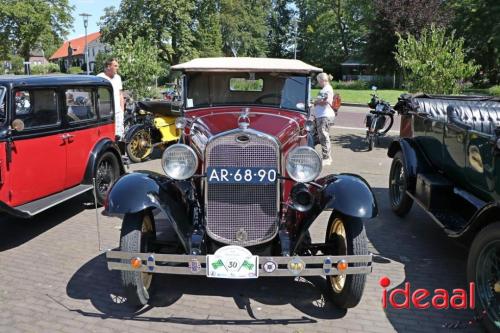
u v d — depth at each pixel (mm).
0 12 38531
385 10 32781
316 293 4285
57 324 3711
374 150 11836
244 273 3512
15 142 5227
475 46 39281
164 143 10477
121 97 9117
